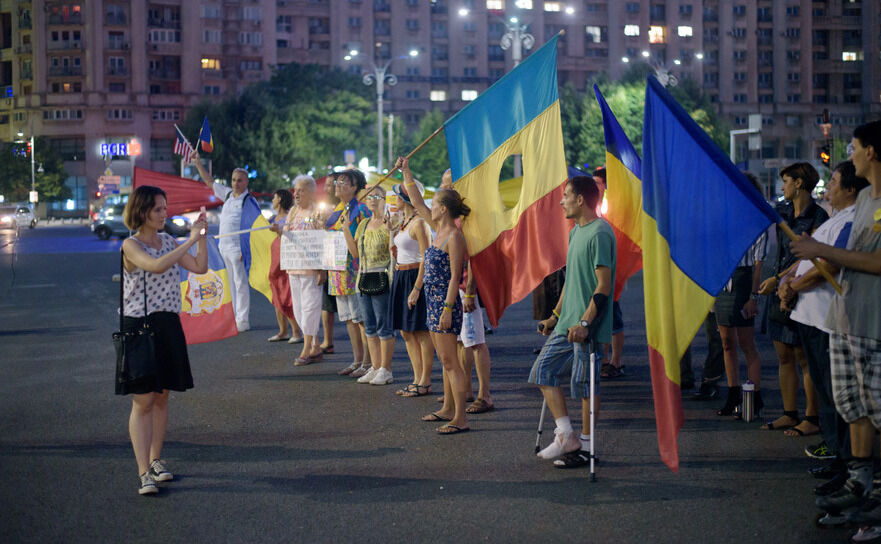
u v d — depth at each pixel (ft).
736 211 16.80
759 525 15.24
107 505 16.66
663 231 16.92
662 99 17.12
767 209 16.57
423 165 261.24
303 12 345.51
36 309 50.55
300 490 17.43
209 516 15.98
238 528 15.31
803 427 21.34
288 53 343.67
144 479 17.34
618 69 368.48
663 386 16.79
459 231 21.90
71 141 319.68
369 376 28.55
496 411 24.41
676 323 16.99
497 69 365.20
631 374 29.71
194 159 39.40
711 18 383.45
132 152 259.80
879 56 400.26
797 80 393.50
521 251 22.85
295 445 20.88
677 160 17.11
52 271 78.79
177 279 18.37
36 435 22.08
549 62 22.65
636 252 23.68
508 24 110.42
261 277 38.63
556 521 15.49
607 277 18.17
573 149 265.34
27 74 319.68
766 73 391.65
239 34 332.39
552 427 22.39
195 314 30.42
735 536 14.74
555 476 18.21
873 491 15.02
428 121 264.11
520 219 22.89
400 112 355.56
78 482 18.16
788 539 14.60
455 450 20.31
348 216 28.55
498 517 15.72
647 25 370.53
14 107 324.19
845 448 16.76
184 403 25.61
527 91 22.89
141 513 16.19
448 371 22.16
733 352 23.39
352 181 28.66
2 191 294.05
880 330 14.64
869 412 14.74
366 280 27.78
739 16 384.27
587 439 19.07
